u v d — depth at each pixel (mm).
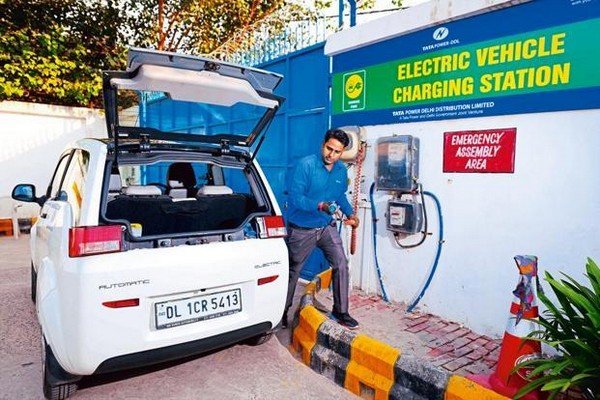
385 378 2863
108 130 3154
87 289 2406
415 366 2740
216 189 3555
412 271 4180
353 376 2986
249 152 3588
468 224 3672
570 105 3000
